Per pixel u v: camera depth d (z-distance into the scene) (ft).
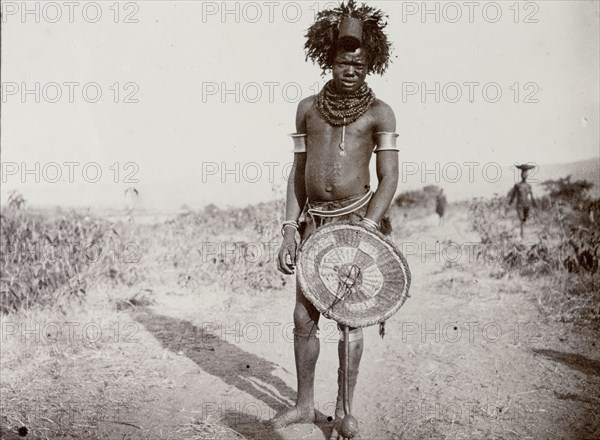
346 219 12.57
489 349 17.47
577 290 22.40
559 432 12.26
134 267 26.96
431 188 51.16
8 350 17.40
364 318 11.27
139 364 16.80
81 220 27.55
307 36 12.85
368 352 17.87
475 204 40.16
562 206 35.55
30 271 22.36
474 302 22.72
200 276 26.71
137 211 38.63
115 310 22.09
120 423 13.20
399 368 16.31
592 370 15.51
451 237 39.40
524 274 25.93
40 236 24.35
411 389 14.80
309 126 12.87
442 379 15.34
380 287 11.51
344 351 11.72
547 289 23.08
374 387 15.11
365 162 12.63
